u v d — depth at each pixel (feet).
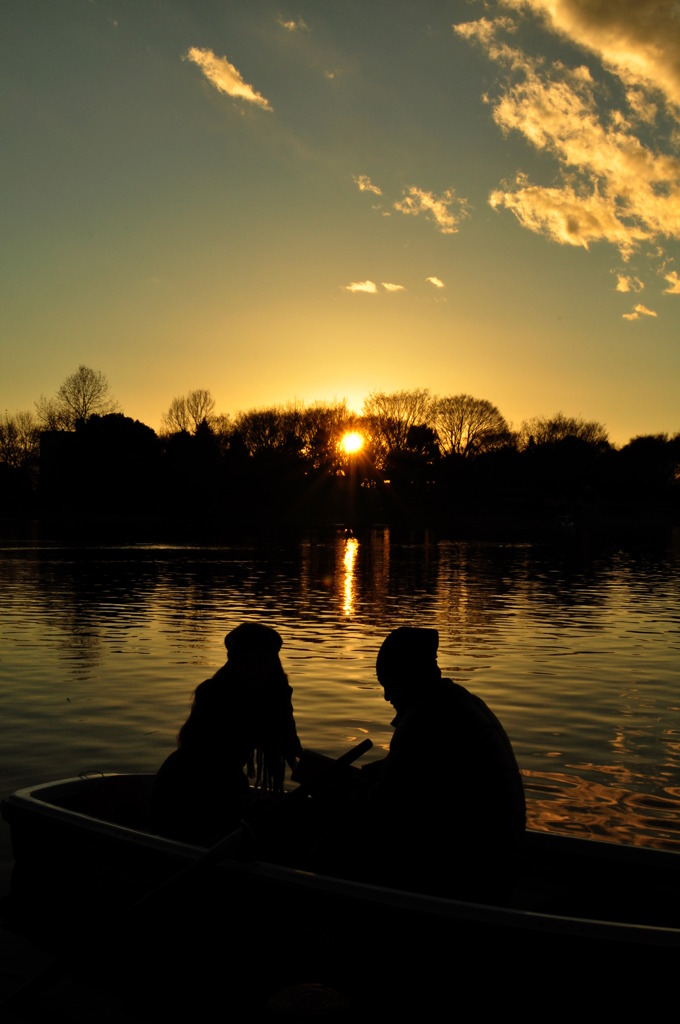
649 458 424.87
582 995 11.20
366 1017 12.34
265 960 13.12
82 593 75.97
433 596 76.33
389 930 12.11
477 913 11.67
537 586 88.43
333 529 253.85
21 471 337.93
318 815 14.69
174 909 13.99
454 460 377.30
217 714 15.31
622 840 20.18
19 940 15.47
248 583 87.40
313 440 362.74
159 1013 13.51
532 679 38.52
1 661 42.04
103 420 310.45
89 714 31.09
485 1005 11.64
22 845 16.20
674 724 30.71
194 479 321.32
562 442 415.44
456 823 12.66
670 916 13.85
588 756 26.78
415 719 12.93
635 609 67.67
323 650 46.32
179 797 15.12
